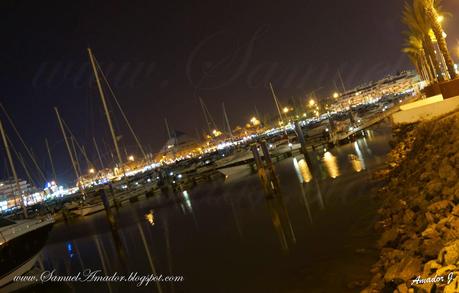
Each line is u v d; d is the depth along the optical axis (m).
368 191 22.61
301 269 14.54
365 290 10.81
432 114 25.75
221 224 27.50
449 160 13.91
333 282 12.60
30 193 90.50
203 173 69.31
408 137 26.23
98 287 20.66
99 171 98.81
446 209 11.29
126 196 66.19
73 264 28.33
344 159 42.00
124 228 40.22
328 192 26.61
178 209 42.59
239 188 45.59
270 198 30.86
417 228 11.95
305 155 45.53
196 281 17.12
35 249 25.52
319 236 17.64
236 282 15.48
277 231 20.92
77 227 53.31
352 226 17.30
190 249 23.00
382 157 33.84
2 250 23.05
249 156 62.47
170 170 79.69
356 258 13.71
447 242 9.00
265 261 16.80
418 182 15.82
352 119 69.38
